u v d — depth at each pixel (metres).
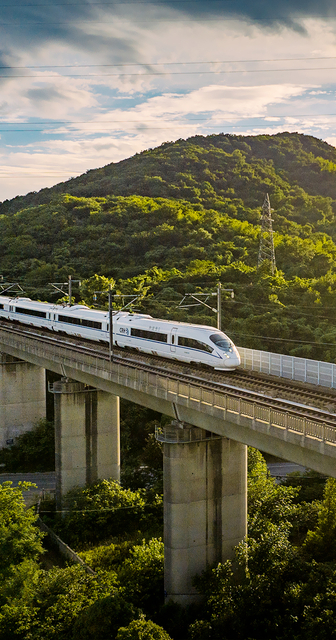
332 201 165.62
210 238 115.69
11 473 63.56
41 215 145.88
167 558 36.53
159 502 48.97
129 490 50.88
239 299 86.69
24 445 66.81
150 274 101.62
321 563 33.53
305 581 32.19
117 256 116.31
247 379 39.97
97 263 117.00
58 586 32.50
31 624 29.73
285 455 28.36
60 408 51.22
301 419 26.02
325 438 24.72
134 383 39.31
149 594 36.34
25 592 32.50
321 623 27.22
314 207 158.25
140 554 38.69
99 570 36.91
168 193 163.25
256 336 78.75
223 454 36.94
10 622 29.97
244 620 30.69
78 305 63.72
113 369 41.94
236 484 37.56
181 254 109.62
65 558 43.72
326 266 102.50
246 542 35.41
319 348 76.00
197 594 36.12
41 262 121.00
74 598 31.23
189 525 36.28
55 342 59.28
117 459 53.75
